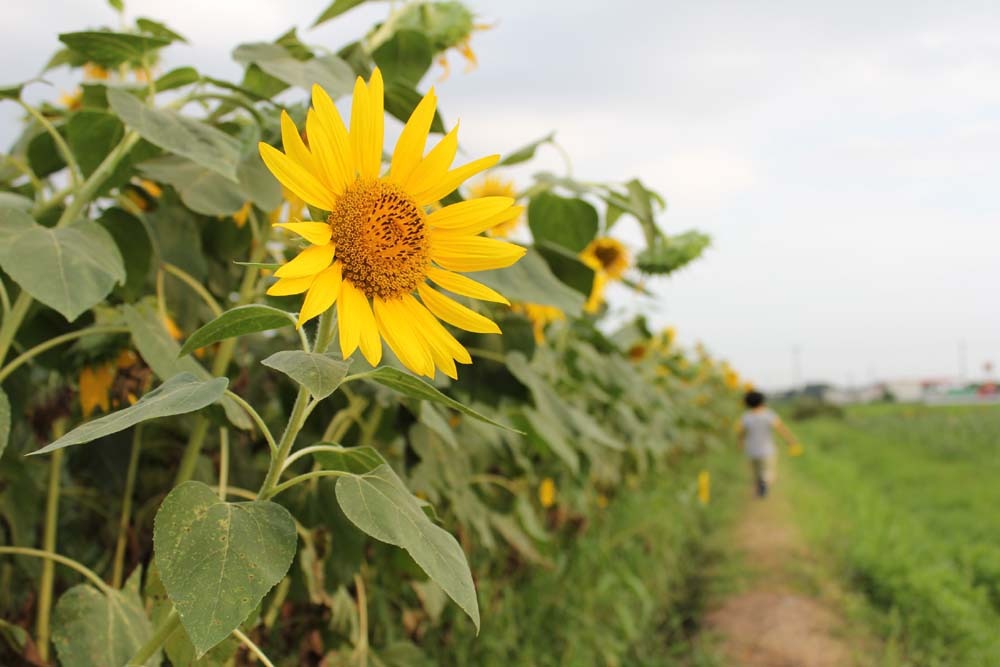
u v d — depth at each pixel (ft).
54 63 8.05
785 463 59.21
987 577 22.63
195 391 3.45
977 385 251.19
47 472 7.60
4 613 6.72
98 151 6.38
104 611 4.93
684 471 35.22
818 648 18.29
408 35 7.82
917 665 17.37
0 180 7.38
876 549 23.41
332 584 6.91
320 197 3.82
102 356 6.55
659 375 26.12
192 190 6.04
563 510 14.92
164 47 6.25
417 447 8.16
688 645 18.38
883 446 72.28
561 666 13.75
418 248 4.03
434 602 8.39
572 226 9.05
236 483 7.83
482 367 8.11
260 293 6.84
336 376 3.34
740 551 26.37
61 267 4.59
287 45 6.85
